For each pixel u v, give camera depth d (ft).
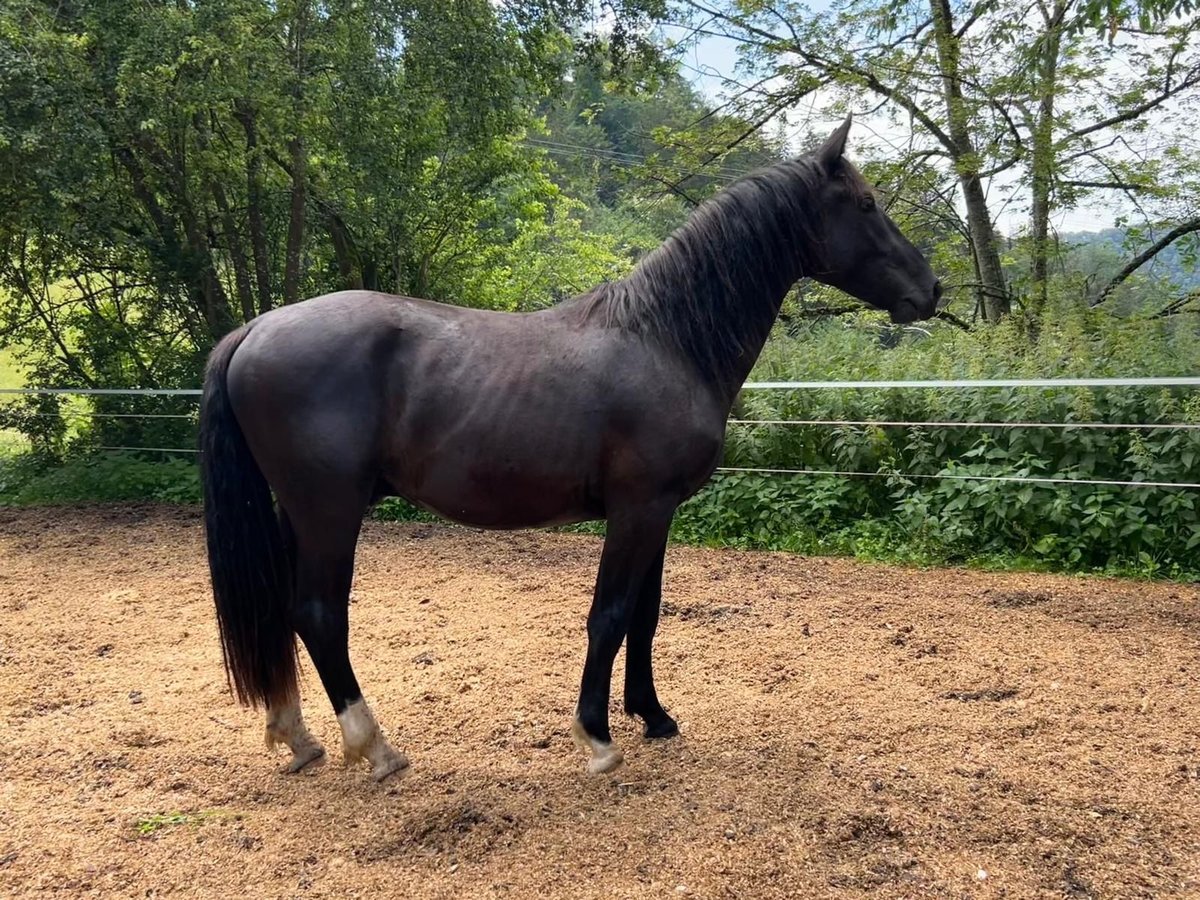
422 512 25.84
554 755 9.82
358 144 28.35
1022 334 25.30
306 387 8.22
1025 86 26.96
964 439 20.29
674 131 34.01
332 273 36.42
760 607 15.51
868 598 15.98
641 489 8.50
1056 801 8.53
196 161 28.89
